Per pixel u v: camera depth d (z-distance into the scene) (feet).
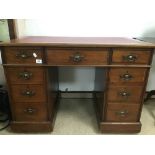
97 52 3.27
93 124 4.51
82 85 5.68
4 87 5.06
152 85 5.65
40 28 4.84
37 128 4.01
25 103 3.81
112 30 4.86
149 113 5.04
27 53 3.28
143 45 3.15
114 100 3.78
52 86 4.25
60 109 5.19
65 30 4.86
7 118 4.62
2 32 4.42
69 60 3.33
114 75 3.51
